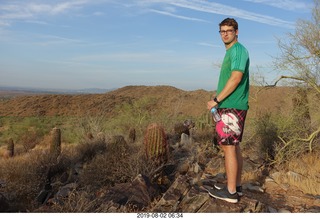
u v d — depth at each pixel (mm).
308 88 8289
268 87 8719
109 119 16641
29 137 24391
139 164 7066
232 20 4164
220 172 7008
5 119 53500
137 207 5082
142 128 13852
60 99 75625
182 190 4961
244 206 4289
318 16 7988
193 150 8984
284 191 5906
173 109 14750
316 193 5770
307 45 8031
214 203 4301
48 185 8023
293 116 8273
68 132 20891
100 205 5051
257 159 7805
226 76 4215
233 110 4125
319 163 7348
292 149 7812
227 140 4145
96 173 7172
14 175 8320
